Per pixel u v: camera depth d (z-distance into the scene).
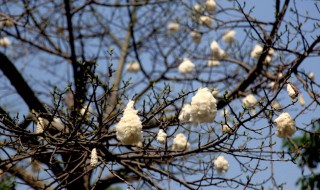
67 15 6.90
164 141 4.34
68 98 6.14
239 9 5.80
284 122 4.00
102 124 4.20
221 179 4.73
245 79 6.86
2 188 4.55
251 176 4.34
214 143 4.31
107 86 4.07
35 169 4.73
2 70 6.54
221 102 7.01
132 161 5.30
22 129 3.98
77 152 4.58
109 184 6.29
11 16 7.24
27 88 6.50
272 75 6.72
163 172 5.25
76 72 6.77
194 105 3.51
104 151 4.62
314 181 5.89
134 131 3.45
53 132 5.12
